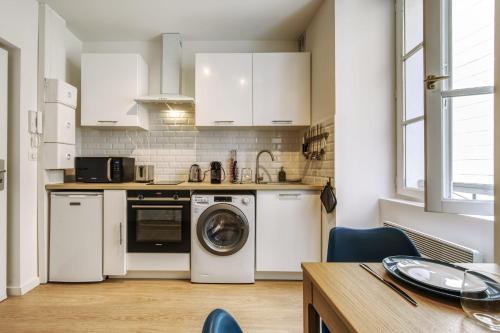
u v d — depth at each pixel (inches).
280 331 66.3
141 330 66.0
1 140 78.0
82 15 98.7
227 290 87.7
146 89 115.4
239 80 104.5
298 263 93.8
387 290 30.7
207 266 92.3
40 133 90.0
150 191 93.7
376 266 38.1
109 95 104.6
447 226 59.4
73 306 76.9
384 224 80.4
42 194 90.9
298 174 119.2
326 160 91.1
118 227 92.4
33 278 88.4
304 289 38.9
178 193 93.8
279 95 104.5
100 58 104.7
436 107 56.7
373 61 85.0
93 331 65.5
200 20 103.0
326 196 86.3
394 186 85.4
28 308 75.5
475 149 56.7
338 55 84.6
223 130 120.1
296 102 104.5
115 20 102.4
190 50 119.8
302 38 114.7
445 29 56.8
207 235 93.6
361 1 84.8
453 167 57.1
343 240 49.6
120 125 104.9
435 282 31.4
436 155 56.5
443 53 56.6
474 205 52.7
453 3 57.2
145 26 107.0
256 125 104.7
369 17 85.0
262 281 95.0
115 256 92.4
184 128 120.0
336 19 84.6
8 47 81.4
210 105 104.4
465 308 24.9
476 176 56.7
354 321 24.2
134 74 105.3
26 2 84.4
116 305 77.7
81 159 100.7
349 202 84.9
